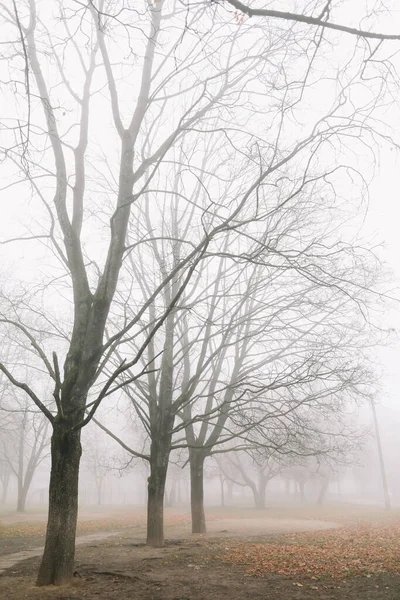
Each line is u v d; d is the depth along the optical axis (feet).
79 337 32.24
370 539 50.85
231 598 24.57
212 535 57.88
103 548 46.06
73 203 35.37
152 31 33.35
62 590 26.17
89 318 32.83
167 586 27.37
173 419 50.75
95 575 30.27
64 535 28.43
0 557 43.47
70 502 29.01
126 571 31.65
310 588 26.20
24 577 31.40
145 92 35.68
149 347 52.80
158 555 39.58
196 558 37.37
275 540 51.21
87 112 35.68
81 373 31.30
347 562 33.78
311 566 32.78
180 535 58.44
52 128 34.09
